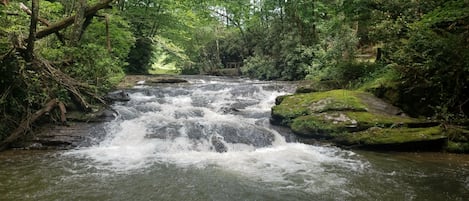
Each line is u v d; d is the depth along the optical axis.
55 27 9.49
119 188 5.71
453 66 8.74
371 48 16.91
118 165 7.06
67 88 9.59
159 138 8.82
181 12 23.77
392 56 10.40
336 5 13.78
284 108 10.45
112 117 10.15
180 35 25.48
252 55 27.39
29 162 7.11
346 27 13.96
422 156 7.91
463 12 8.21
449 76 9.04
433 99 9.48
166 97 13.62
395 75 10.36
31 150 8.09
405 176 6.44
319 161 7.49
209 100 13.20
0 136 8.05
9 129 8.35
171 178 6.27
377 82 10.89
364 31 14.05
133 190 5.63
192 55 31.61
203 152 8.25
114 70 13.35
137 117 10.47
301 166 7.11
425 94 9.57
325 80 13.71
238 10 27.09
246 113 11.52
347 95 10.38
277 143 9.00
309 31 19.61
